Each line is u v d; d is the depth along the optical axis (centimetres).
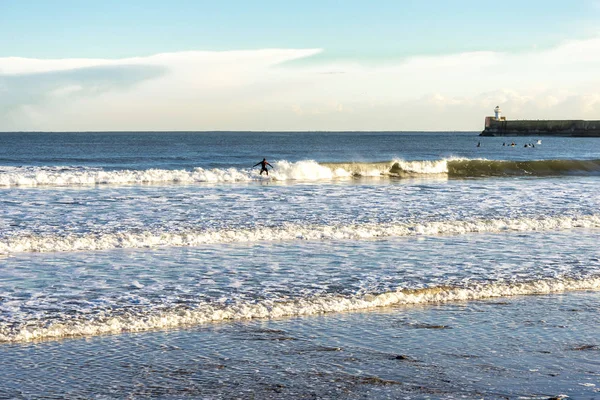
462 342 893
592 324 990
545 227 1905
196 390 716
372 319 993
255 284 1160
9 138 17825
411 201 2459
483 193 2839
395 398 703
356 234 1706
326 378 756
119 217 1947
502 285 1198
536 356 841
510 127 19962
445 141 15812
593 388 738
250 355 827
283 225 1802
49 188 2986
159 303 1032
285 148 9794
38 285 1134
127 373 761
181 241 1574
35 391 704
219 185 3291
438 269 1312
